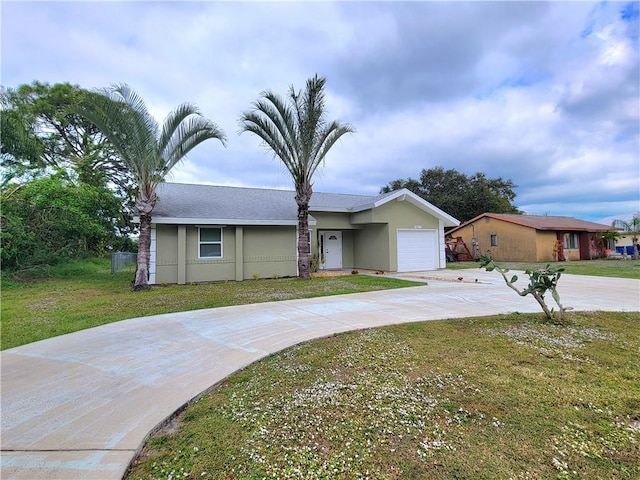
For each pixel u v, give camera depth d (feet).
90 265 54.60
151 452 7.65
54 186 43.34
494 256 78.18
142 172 35.06
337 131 40.40
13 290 33.60
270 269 45.37
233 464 7.17
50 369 12.60
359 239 57.21
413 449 7.57
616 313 20.51
